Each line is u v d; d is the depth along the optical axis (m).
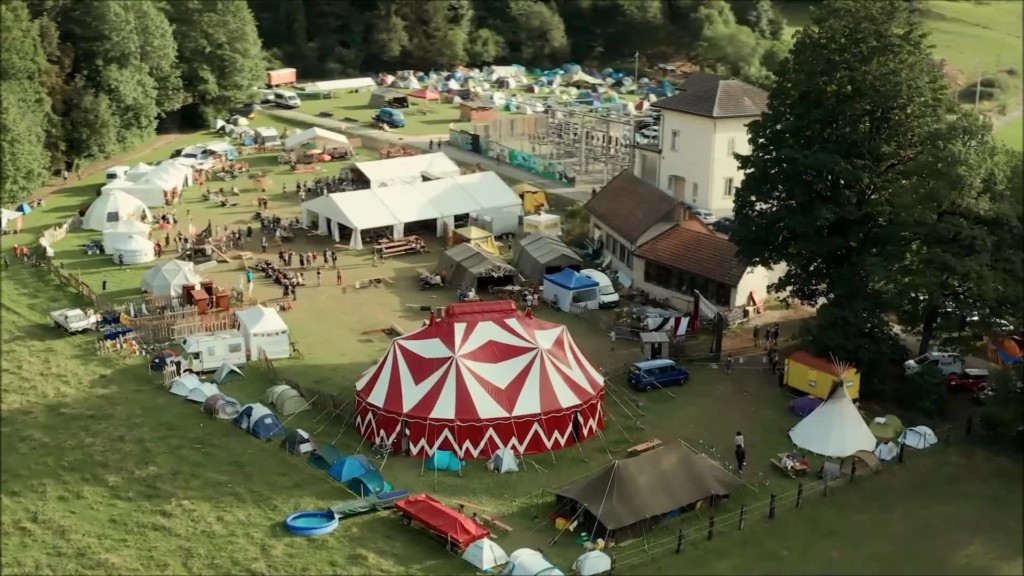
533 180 107.75
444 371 51.66
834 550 42.34
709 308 66.00
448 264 77.62
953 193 55.28
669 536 43.53
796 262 62.12
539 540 43.28
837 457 50.09
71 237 88.19
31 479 47.44
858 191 61.00
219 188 104.56
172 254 84.00
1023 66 64.69
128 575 39.91
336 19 187.38
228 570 40.34
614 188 84.81
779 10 199.88
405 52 188.88
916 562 41.19
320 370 61.00
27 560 40.78
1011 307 56.12
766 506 46.19
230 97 137.75
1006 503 46.38
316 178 109.38
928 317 60.47
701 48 174.50
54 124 106.62
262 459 49.62
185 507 45.12
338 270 78.12
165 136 131.25
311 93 161.00
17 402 55.50
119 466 48.59
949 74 78.06
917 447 52.19
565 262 76.38
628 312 70.50
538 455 51.16
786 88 64.19
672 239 75.06
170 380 58.16
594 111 119.12
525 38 192.88
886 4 61.31
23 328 66.88
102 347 63.19
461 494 47.12
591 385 54.25
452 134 124.56
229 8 137.25
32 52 103.00
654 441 51.59
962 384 58.97
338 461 48.12
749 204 63.00
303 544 42.31
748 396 58.22
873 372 58.09
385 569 40.56
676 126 97.50
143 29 122.50
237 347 61.03
